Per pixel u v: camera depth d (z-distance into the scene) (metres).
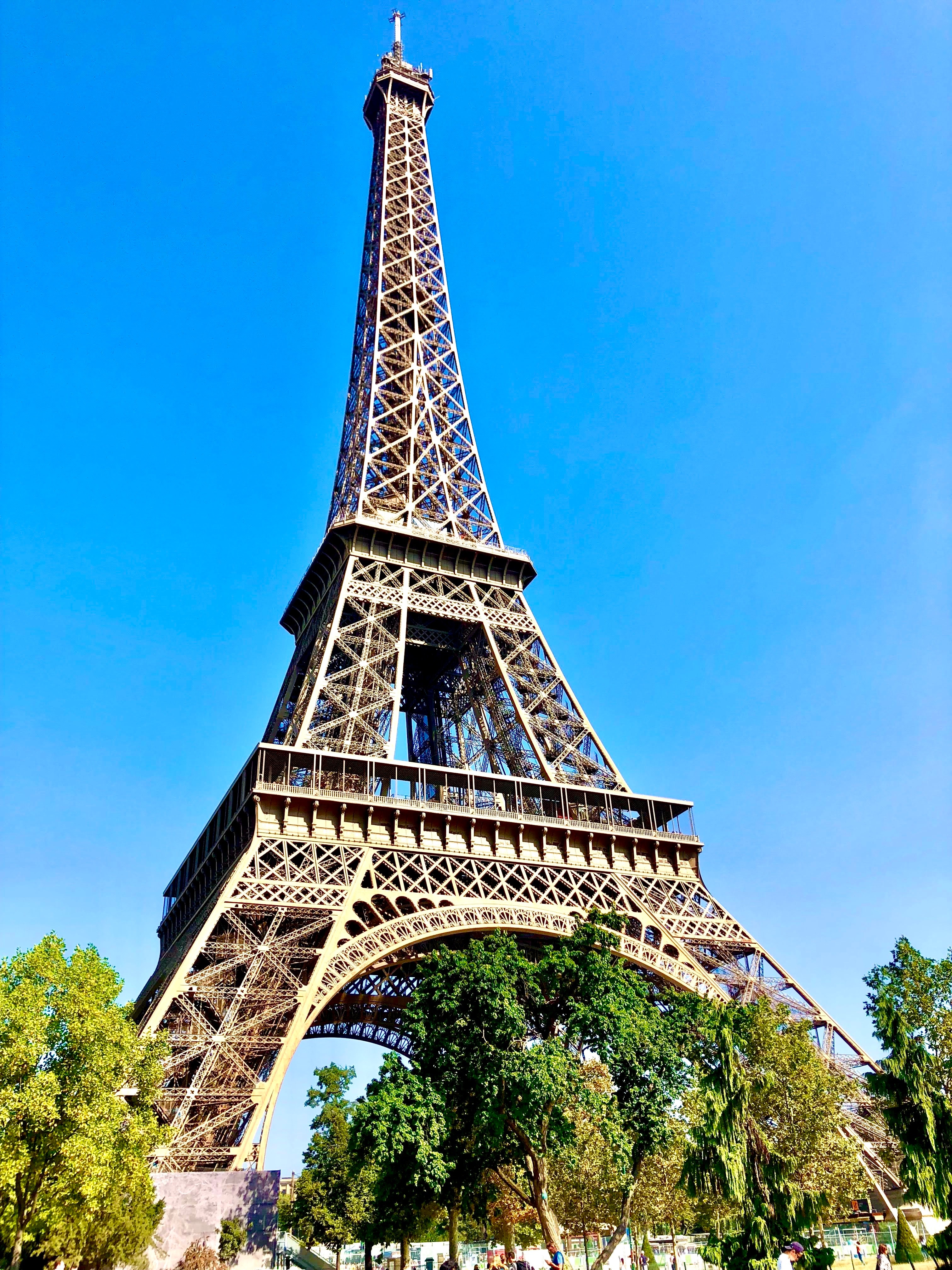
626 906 85.81
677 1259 81.25
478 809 86.12
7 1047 50.34
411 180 154.88
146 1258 53.34
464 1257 96.75
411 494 117.25
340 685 93.12
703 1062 65.38
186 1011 65.19
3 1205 51.31
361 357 140.75
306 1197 106.94
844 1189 67.19
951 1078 56.41
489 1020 59.22
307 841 77.50
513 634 109.25
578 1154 70.38
